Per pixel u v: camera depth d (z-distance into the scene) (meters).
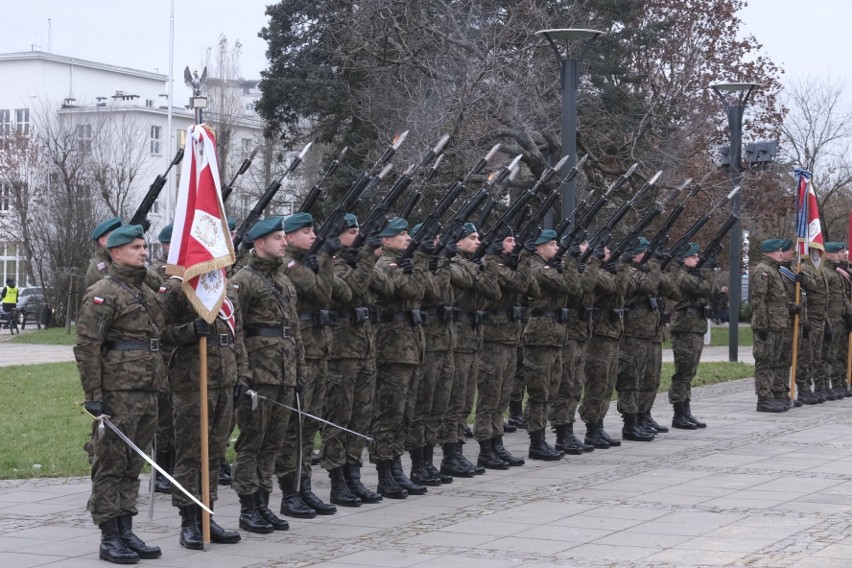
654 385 27.11
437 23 46.38
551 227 41.94
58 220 76.12
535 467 22.80
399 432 19.92
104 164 77.88
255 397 16.41
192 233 15.62
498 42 43.00
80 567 14.77
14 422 28.42
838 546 15.30
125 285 15.39
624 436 26.72
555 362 23.50
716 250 28.67
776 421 29.92
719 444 25.77
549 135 45.53
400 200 42.81
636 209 47.78
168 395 17.02
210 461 16.33
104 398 15.14
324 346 18.36
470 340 21.61
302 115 58.72
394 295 19.61
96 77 112.56
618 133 51.94
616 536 16.14
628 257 25.97
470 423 28.38
